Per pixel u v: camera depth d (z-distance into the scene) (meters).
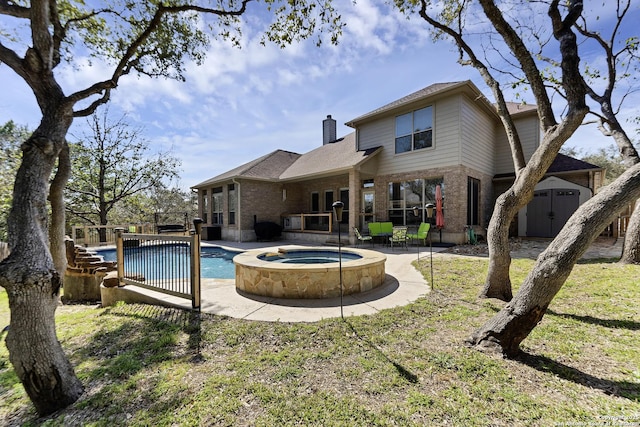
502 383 2.31
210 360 2.81
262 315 3.99
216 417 2.01
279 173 16.50
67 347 3.29
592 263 6.60
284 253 7.52
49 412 2.24
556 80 6.51
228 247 12.12
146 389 2.37
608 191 2.51
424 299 4.55
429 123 11.27
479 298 4.57
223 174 18.97
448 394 2.19
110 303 5.43
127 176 18.20
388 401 2.14
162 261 5.25
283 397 2.21
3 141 15.72
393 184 12.55
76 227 12.45
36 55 2.72
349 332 3.36
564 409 2.00
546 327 3.34
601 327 3.30
